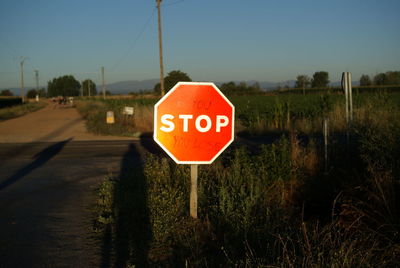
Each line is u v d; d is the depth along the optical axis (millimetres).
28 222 5797
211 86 4188
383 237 4457
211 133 4211
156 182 6395
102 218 5559
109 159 12016
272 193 6180
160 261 4230
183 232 4691
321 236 4562
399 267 3730
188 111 4160
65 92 181875
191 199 4777
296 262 3684
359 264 3434
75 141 17484
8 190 8000
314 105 24141
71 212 6305
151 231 4961
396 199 5113
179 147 4164
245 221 4574
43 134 20891
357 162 7426
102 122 25656
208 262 4070
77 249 4691
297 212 6062
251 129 20297
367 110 10875
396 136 6262
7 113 42969
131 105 33406
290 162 6875
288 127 20062
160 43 27234
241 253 4211
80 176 9383
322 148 8398
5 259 4438
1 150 14406
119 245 4762
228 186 5883
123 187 6906
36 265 4266
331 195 6473
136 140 17781
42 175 9578
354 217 4938
